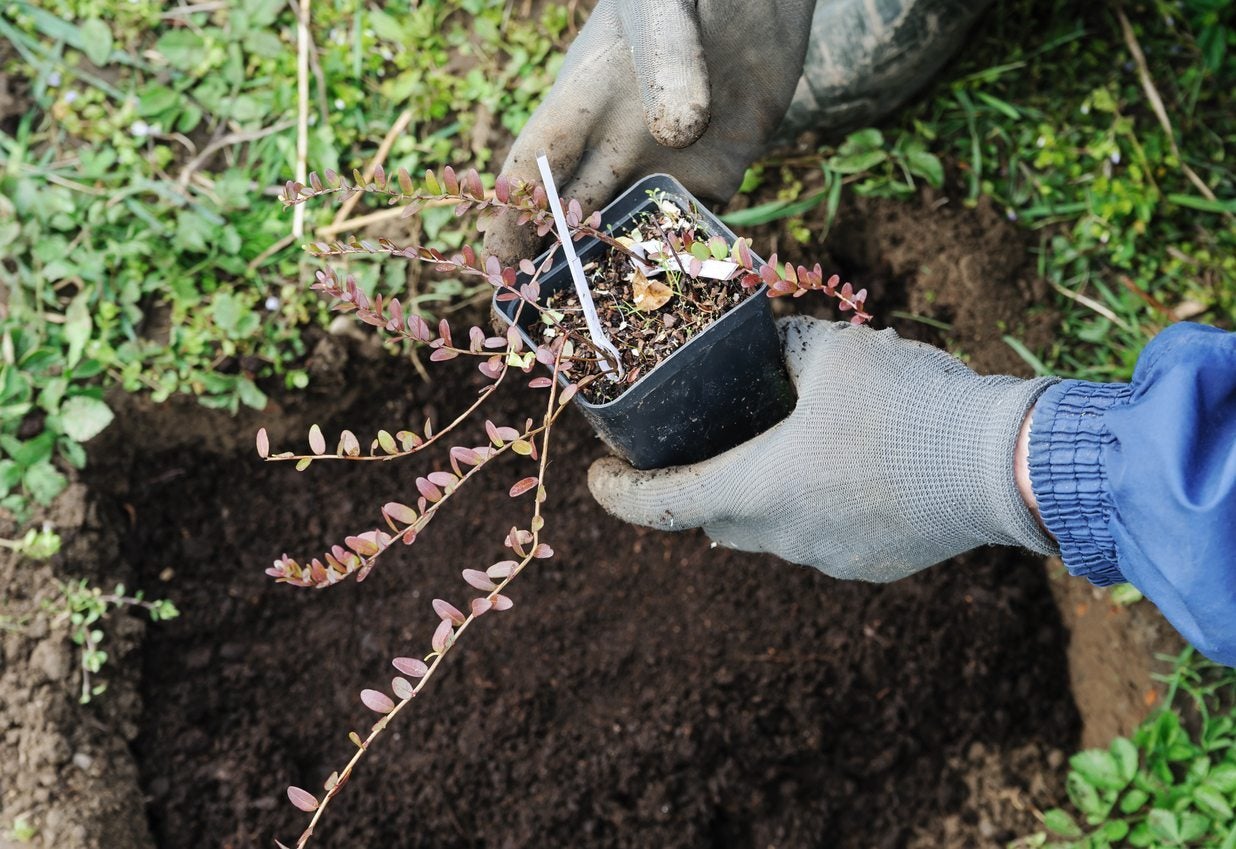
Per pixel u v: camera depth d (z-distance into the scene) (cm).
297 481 239
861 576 153
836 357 141
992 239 231
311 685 235
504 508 239
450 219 224
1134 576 108
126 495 232
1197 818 203
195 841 222
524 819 227
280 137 232
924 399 131
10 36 232
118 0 236
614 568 238
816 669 232
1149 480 99
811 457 138
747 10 148
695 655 233
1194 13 239
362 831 226
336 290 125
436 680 234
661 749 228
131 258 222
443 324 127
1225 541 95
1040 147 233
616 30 151
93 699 215
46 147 231
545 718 232
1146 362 111
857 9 212
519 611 236
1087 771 212
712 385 139
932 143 236
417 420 237
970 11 218
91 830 204
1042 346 232
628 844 227
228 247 222
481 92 232
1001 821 230
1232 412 102
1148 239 234
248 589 236
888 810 233
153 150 231
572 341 137
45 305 223
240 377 222
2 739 206
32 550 213
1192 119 238
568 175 155
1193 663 214
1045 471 114
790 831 230
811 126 230
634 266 142
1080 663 233
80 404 216
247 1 235
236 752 227
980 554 235
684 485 146
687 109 128
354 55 234
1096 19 240
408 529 123
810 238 232
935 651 233
